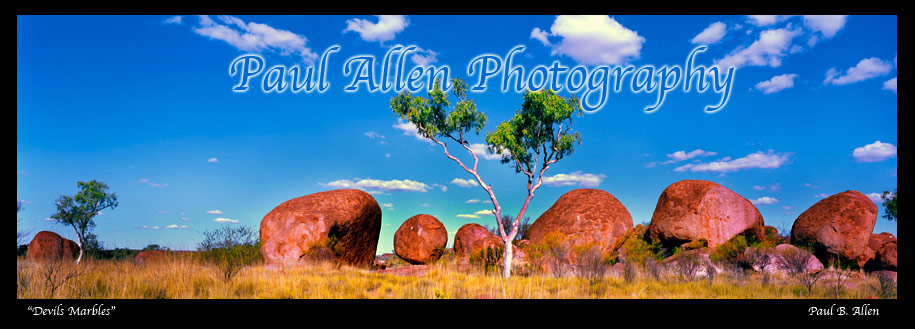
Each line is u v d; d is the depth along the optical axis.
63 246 22.00
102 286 11.68
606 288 13.05
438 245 25.39
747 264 18.48
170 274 12.98
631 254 18.86
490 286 13.01
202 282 12.53
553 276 16.50
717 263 18.50
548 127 18.27
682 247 21.64
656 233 22.92
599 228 20.72
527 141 18.48
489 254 20.30
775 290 13.34
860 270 18.91
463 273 17.47
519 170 18.67
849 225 20.14
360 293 11.99
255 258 17.95
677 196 22.73
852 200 20.91
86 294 10.80
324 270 16.97
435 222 25.98
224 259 15.04
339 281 13.79
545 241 19.47
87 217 21.31
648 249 21.14
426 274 16.83
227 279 12.79
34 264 13.31
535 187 18.16
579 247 18.69
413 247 25.53
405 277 15.22
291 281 13.24
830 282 15.50
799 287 13.83
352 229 22.53
